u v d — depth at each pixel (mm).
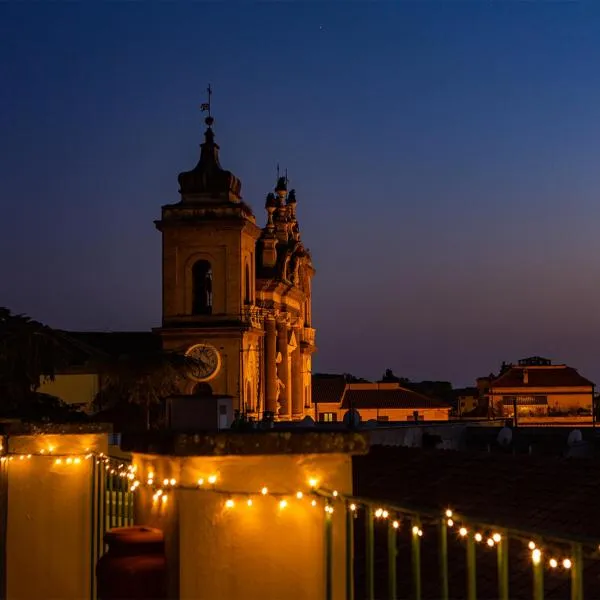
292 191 99500
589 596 13094
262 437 9320
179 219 77688
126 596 9461
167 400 10758
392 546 8203
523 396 129125
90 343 80125
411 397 128250
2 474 14641
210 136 80000
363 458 23656
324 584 9320
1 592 14469
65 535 14641
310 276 101375
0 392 32188
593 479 18688
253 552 9273
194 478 9281
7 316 33375
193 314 77062
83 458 14750
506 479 19938
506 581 7191
